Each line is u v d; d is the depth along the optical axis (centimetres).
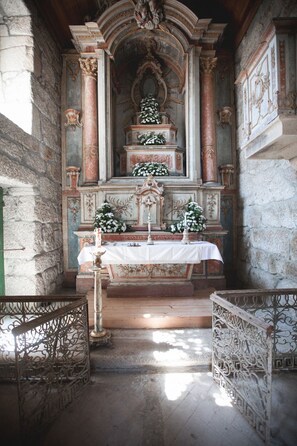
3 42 441
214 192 554
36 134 457
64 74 587
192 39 546
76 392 259
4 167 350
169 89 643
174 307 407
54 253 527
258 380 215
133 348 316
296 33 273
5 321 384
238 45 571
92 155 561
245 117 363
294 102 269
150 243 441
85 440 207
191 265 455
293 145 305
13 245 439
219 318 275
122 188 534
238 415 230
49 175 510
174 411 235
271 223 432
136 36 561
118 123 641
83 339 274
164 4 515
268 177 441
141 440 206
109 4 559
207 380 278
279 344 314
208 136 571
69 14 554
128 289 458
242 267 559
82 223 546
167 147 577
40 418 216
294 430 210
